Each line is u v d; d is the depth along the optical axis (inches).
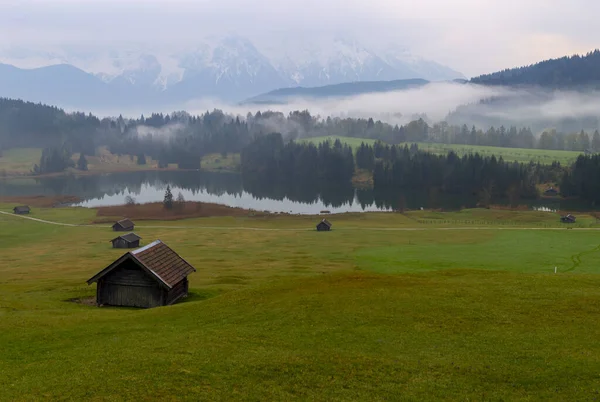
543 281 1679.4
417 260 3403.1
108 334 1258.0
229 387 925.8
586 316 1275.8
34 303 1804.9
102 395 879.7
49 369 994.7
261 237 5354.3
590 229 5526.6
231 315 1403.8
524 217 6850.4
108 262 3718.0
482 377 964.6
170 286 1822.1
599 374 947.3
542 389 909.8
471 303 1411.2
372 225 6412.4
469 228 5846.5
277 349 1106.7
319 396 900.6
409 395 903.7
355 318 1300.4
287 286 1715.1
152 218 7160.4
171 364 1015.0
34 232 5797.2
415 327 1231.5
